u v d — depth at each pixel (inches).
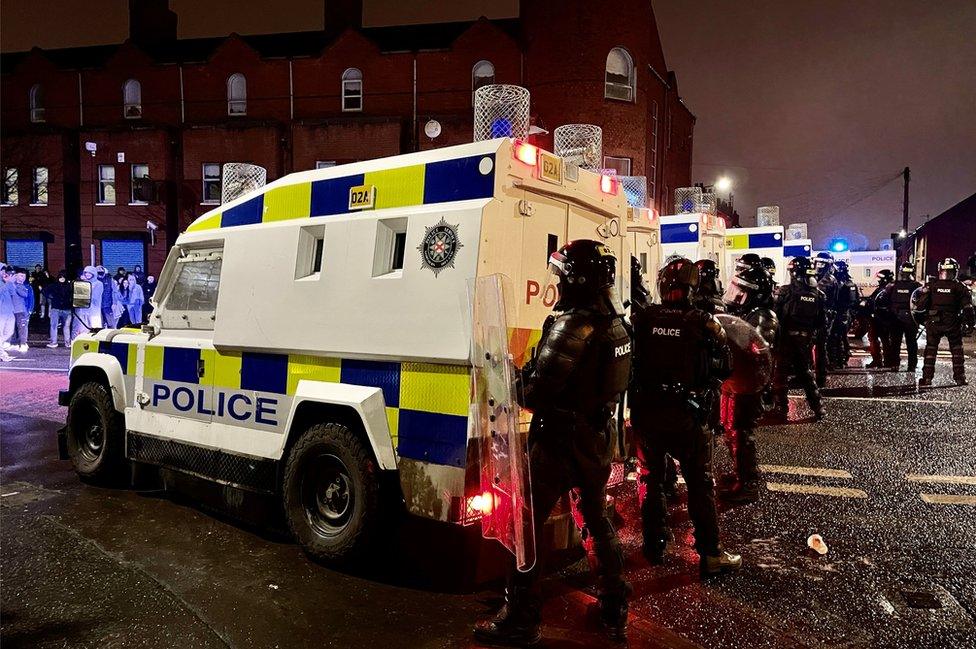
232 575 153.6
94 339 223.3
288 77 1035.3
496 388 124.3
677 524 193.5
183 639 125.0
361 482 149.1
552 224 156.6
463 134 971.3
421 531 174.2
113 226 1083.9
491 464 126.8
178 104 1075.9
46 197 1120.2
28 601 140.1
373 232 152.6
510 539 122.7
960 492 214.2
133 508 200.2
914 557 165.5
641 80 895.1
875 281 863.7
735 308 243.9
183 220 1065.5
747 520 191.3
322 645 123.5
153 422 200.5
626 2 875.4
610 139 878.4
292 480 161.9
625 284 186.2
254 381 174.6
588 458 123.4
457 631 129.2
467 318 134.6
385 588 147.6
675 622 134.2
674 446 153.3
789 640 127.1
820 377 398.9
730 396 207.8
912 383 436.5
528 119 188.7
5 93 1137.4
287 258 168.1
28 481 227.6
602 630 127.9
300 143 1018.7
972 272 767.7
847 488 219.1
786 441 279.9
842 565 161.3
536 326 151.0
